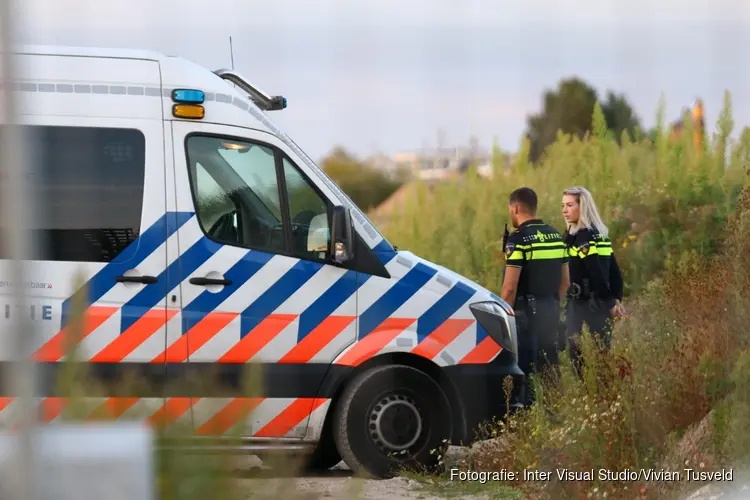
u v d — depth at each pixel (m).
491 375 27.92
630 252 45.72
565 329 33.97
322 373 26.94
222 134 26.80
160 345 26.02
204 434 12.09
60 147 25.88
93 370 12.41
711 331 24.41
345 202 27.61
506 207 54.69
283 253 26.95
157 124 26.39
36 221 8.79
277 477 12.08
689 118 52.50
